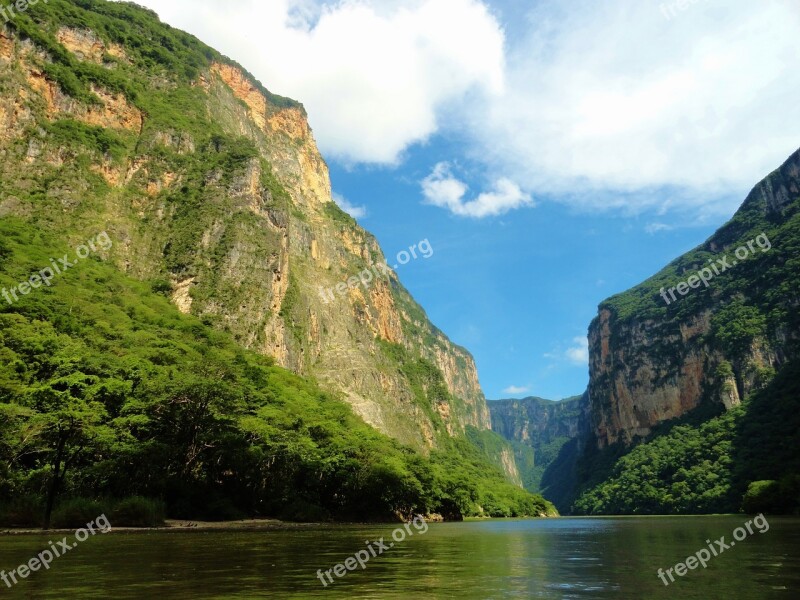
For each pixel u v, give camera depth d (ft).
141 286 355.36
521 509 559.79
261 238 447.42
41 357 169.48
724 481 479.82
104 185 407.44
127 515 138.00
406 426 585.22
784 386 543.80
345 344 562.25
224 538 112.27
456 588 53.93
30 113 382.22
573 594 50.85
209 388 178.60
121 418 153.69
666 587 55.42
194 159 474.49
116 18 577.84
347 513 237.45
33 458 154.81
